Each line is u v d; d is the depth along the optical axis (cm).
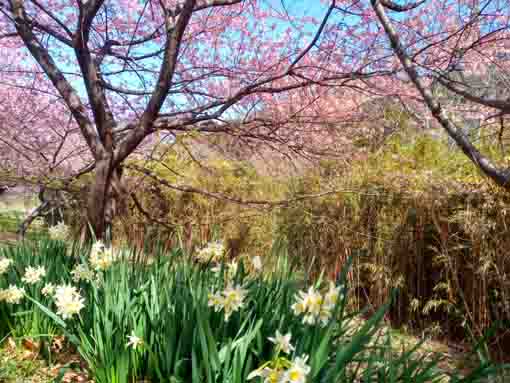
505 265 366
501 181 275
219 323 205
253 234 599
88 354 219
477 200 383
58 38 459
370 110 454
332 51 415
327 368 166
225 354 176
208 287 236
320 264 511
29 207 623
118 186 480
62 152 700
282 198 589
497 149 419
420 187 427
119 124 477
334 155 448
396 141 521
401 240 446
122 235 486
